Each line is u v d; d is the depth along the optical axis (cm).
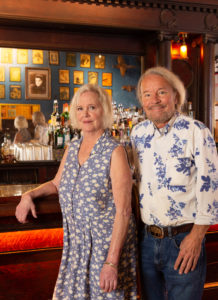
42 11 386
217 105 625
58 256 193
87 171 141
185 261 141
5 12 375
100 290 140
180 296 148
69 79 532
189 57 493
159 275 158
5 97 510
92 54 539
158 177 147
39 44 428
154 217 150
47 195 166
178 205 144
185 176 143
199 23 434
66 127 434
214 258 208
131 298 153
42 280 191
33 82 519
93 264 141
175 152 144
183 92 154
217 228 208
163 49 429
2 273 186
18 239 188
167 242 148
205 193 138
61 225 176
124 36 456
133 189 168
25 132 498
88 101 145
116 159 139
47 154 421
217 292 209
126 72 553
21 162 408
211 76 456
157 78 149
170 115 148
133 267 153
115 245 134
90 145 148
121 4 408
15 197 169
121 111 443
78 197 141
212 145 143
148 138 154
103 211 140
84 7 397
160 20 420
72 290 146
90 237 142
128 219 137
